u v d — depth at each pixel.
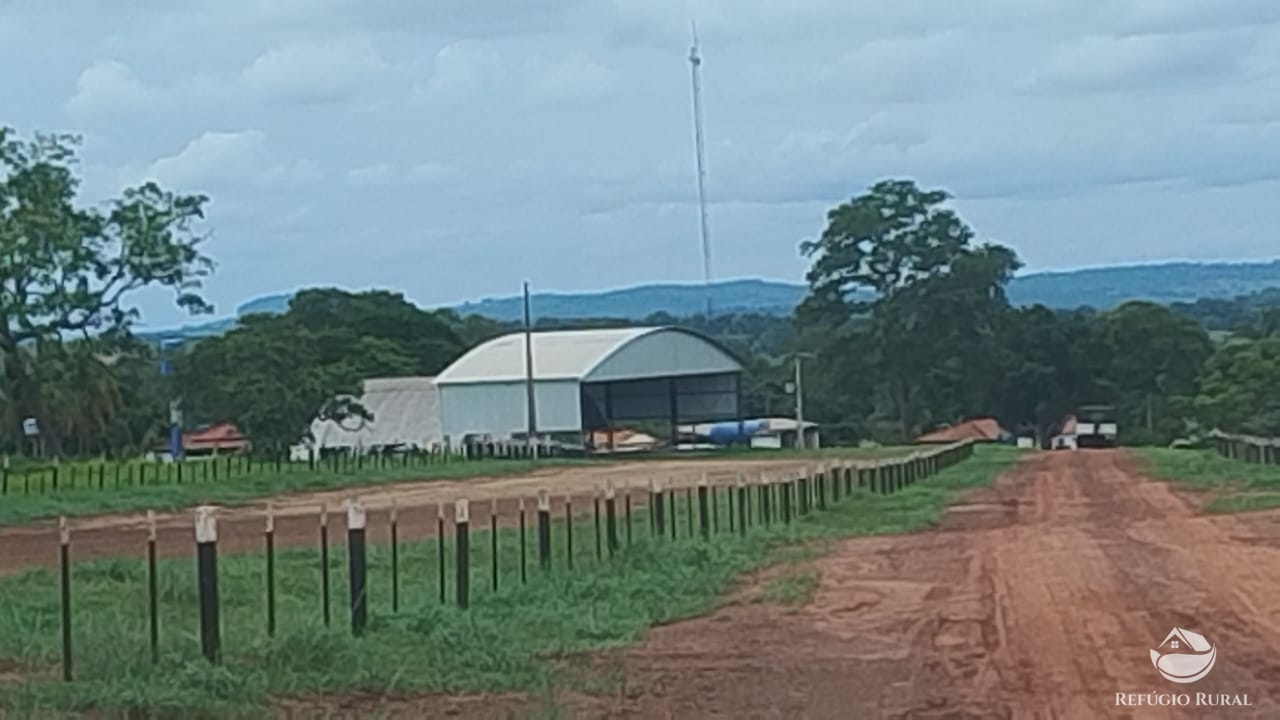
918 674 15.25
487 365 106.75
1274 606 19.33
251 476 62.31
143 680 14.21
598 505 33.53
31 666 15.52
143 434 83.31
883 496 45.38
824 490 42.16
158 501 48.66
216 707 13.55
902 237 119.50
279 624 18.41
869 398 122.88
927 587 22.75
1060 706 13.30
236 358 84.94
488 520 38.91
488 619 18.70
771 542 30.77
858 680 15.02
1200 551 26.41
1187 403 99.06
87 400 70.94
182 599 21.64
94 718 13.15
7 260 66.56
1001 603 20.44
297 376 84.94
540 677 15.24
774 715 13.32
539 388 103.31
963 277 118.94
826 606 20.84
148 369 88.00
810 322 122.75
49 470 59.22
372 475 66.69
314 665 15.39
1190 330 121.75
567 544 27.11
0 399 67.69
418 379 111.00
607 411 105.56
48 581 24.16
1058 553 26.97
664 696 14.34
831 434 119.44
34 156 67.06
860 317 121.50
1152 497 42.03
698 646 17.44
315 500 51.19
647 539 28.62
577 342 107.38
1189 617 18.48
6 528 39.75
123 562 27.03
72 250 67.50
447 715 13.45
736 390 110.50
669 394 109.81
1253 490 42.47
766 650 17.09
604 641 17.77
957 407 121.06
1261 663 15.28
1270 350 75.38
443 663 15.80
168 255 69.50
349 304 127.12
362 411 90.31
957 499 43.91
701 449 99.12
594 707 13.83
